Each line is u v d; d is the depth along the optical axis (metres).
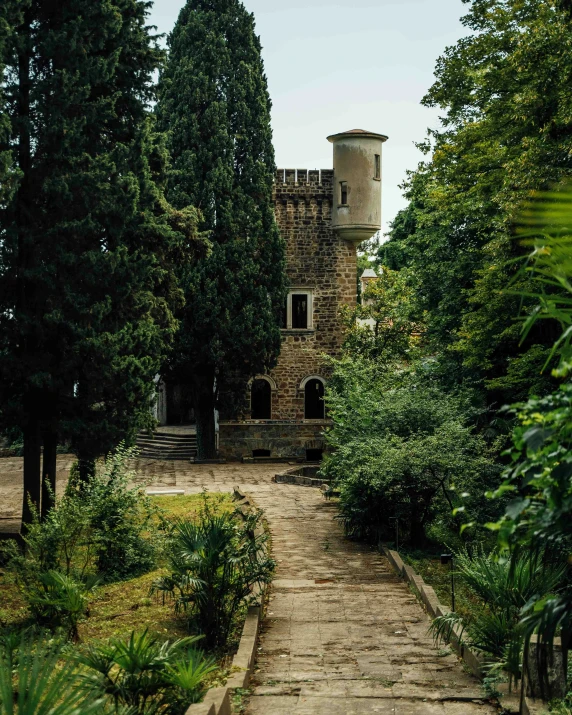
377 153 41.22
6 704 4.65
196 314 36.06
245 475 34.06
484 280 18.88
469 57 22.39
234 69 38.09
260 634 11.40
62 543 13.99
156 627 12.22
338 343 41.53
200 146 36.97
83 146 19.27
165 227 20.53
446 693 8.67
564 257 3.85
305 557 17.22
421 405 19.44
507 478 4.63
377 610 12.69
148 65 20.84
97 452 19.33
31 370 18.41
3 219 18.20
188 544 11.98
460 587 13.93
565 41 15.97
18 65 18.52
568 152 15.32
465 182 22.55
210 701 7.15
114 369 18.83
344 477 19.61
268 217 38.28
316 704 8.41
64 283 18.41
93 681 6.59
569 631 4.71
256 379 41.19
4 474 34.25
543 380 17.97
